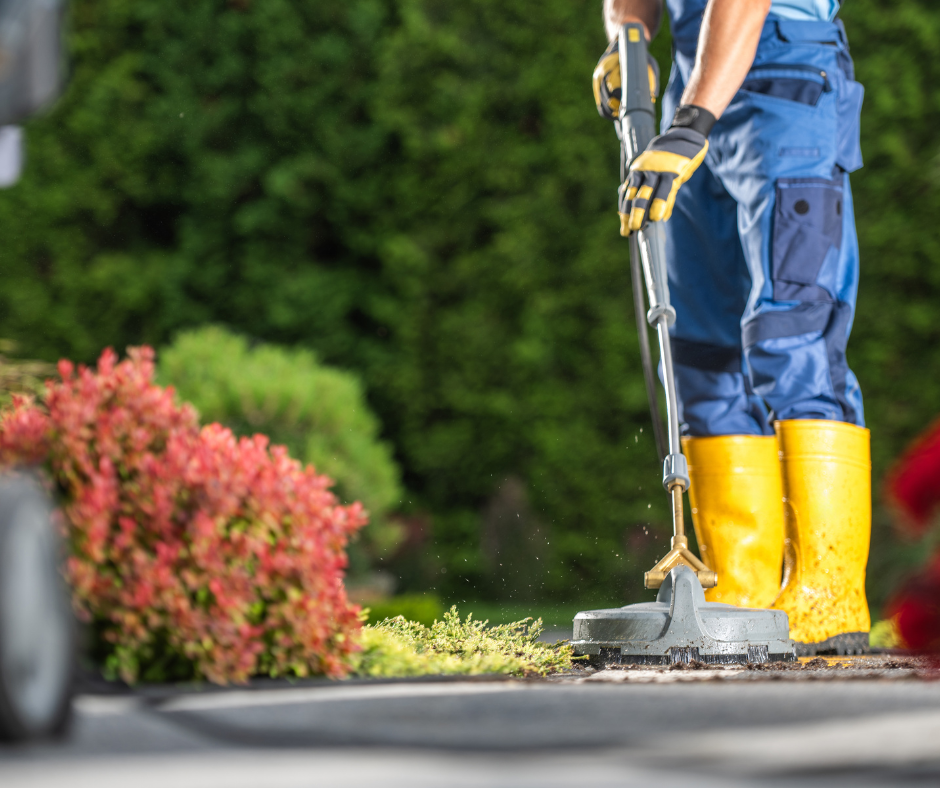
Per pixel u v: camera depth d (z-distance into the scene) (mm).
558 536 14461
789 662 4516
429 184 14758
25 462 3471
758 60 5453
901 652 5250
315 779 1688
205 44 15234
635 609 4617
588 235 14461
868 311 13570
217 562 3381
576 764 1829
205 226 15336
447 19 14758
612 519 14359
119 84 15172
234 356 12242
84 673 3189
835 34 5574
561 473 14484
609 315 14406
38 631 2100
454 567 14734
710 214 5773
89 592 3258
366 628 4363
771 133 5375
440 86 14656
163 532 3393
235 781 1667
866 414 13492
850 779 1684
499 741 2150
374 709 2752
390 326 14984
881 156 13555
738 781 1676
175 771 1756
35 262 15055
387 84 14805
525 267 14547
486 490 14742
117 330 15117
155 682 3361
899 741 2000
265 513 3580
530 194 14586
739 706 2695
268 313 15133
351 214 15070
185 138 15273
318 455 11594
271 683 3367
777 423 5402
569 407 14484
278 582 3549
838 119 5531
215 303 15281
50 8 2205
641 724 2414
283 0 15117
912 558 4500
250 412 11656
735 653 4473
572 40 14555
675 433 4855
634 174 5000
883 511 8727
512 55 14633
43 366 5102
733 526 5438
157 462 3492
